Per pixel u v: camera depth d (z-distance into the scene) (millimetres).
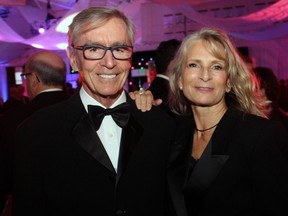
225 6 11211
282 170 1473
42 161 1538
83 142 1552
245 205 1530
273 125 1549
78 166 1545
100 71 1543
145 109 1747
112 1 6902
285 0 7293
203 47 1691
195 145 1798
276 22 8352
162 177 1714
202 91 1702
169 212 1739
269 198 1476
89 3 7055
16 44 10000
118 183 1548
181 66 1808
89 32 1513
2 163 2162
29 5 11094
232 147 1573
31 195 1519
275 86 2711
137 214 1583
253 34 9023
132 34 1617
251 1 10945
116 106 1614
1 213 2223
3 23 7648
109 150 1645
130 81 11930
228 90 1817
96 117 1590
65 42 8953
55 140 1568
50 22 10672
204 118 1787
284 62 10906
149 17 9820
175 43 3068
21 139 1575
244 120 1634
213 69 1705
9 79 11930
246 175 1533
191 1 7238
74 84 11266
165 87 3012
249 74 1779
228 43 1718
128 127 1655
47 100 2525
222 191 1547
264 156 1488
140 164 1627
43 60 2582
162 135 1744
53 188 1530
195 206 1622
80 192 1525
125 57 1569
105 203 1528
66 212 1523
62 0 10805
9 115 2330
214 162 1587
